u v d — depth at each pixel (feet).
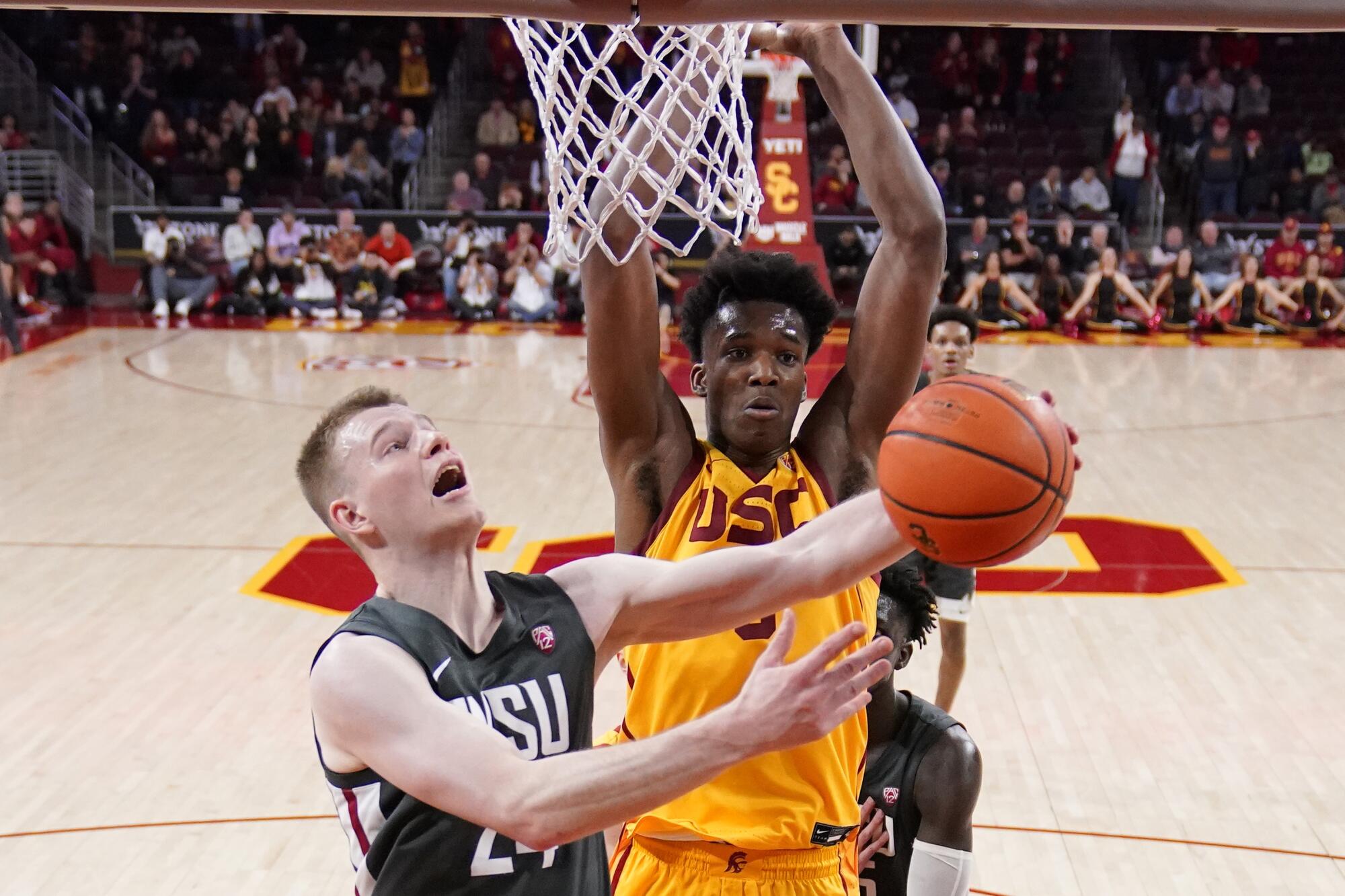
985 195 48.11
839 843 7.73
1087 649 17.85
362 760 5.26
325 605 19.11
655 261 42.83
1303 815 13.60
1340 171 51.44
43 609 18.84
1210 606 19.43
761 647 7.39
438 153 53.11
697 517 7.63
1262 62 54.44
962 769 8.55
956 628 14.58
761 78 35.47
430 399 32.81
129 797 13.66
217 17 53.72
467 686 5.57
